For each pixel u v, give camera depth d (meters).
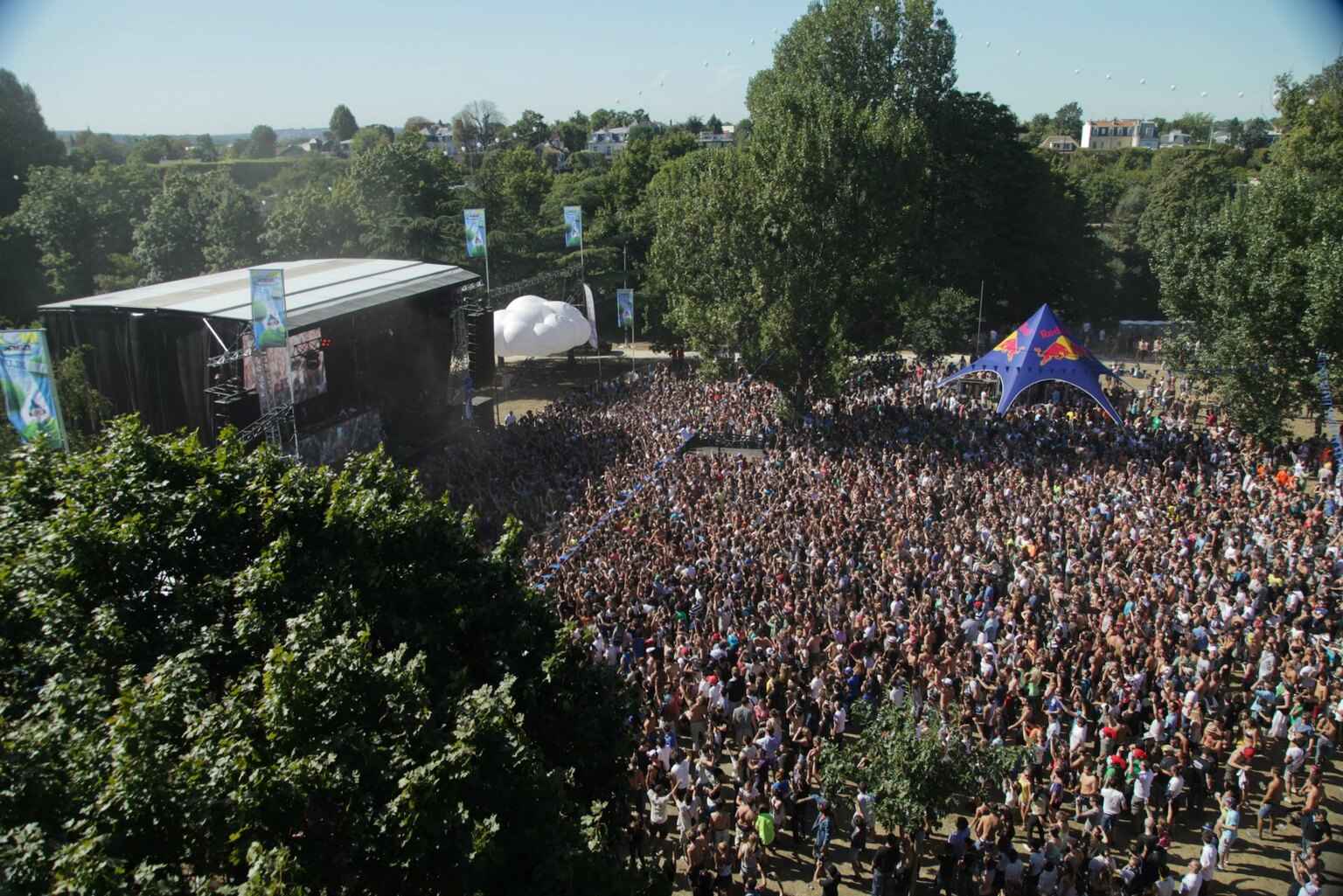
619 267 73.00
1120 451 37.16
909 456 36.66
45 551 12.73
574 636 16.12
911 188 48.34
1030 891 15.97
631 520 29.45
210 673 12.71
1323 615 23.53
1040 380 42.75
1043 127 190.38
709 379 47.00
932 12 64.69
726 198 47.12
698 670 21.23
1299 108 62.41
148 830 9.68
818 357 45.91
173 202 66.56
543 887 10.69
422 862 10.36
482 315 49.75
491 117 181.00
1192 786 18.84
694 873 16.00
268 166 133.12
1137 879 15.72
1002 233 72.00
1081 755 18.75
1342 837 18.22
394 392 43.84
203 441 35.06
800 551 26.91
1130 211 94.69
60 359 35.47
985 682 21.02
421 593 14.72
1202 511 30.44
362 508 14.52
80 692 11.08
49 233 68.31
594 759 14.44
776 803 17.67
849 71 65.44
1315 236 41.38
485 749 11.09
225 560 13.93
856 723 21.19
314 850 10.15
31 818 9.50
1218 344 41.41
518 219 72.44
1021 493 32.12
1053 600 24.25
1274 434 39.50
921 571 25.81
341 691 10.86
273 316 29.02
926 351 62.09
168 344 34.56
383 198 68.50
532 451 37.84
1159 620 22.31
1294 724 19.56
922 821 15.54
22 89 84.50
